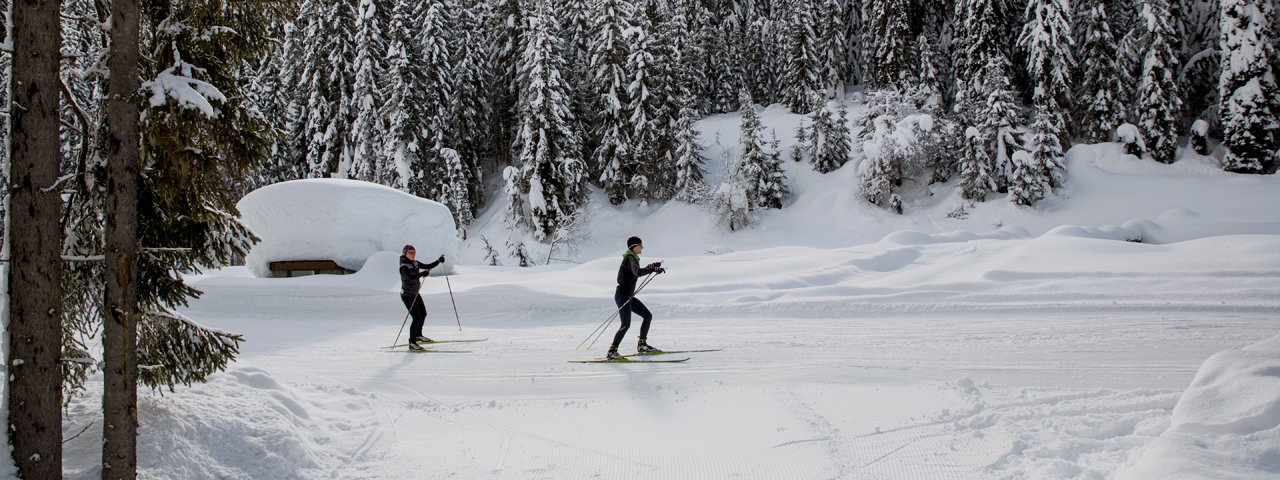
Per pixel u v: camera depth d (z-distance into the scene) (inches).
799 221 1365.7
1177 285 477.4
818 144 1472.7
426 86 1279.5
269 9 195.2
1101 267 549.6
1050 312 435.2
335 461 202.7
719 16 1995.6
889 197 1341.0
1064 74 1300.4
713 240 1328.7
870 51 1744.6
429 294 540.7
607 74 1414.9
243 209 682.8
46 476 152.7
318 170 1314.0
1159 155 1253.7
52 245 156.0
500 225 1392.7
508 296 524.7
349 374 318.0
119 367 155.6
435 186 1310.3
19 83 152.2
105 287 157.0
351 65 1272.1
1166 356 302.5
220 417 202.1
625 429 229.3
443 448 214.5
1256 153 1163.9
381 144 1258.0
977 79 1412.4
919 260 681.0
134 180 159.0
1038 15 1317.7
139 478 163.3
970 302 467.8
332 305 541.6
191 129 161.3
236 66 195.6
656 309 493.7
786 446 203.6
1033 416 215.9
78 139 189.9
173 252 193.6
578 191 1328.7
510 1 1464.1
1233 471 137.6
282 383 275.4
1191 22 1342.3
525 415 249.6
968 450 190.7
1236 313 406.0
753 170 1384.1
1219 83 1244.5
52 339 155.3
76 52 187.9
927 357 316.5
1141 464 152.2
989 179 1272.1
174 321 195.0
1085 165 1283.2
